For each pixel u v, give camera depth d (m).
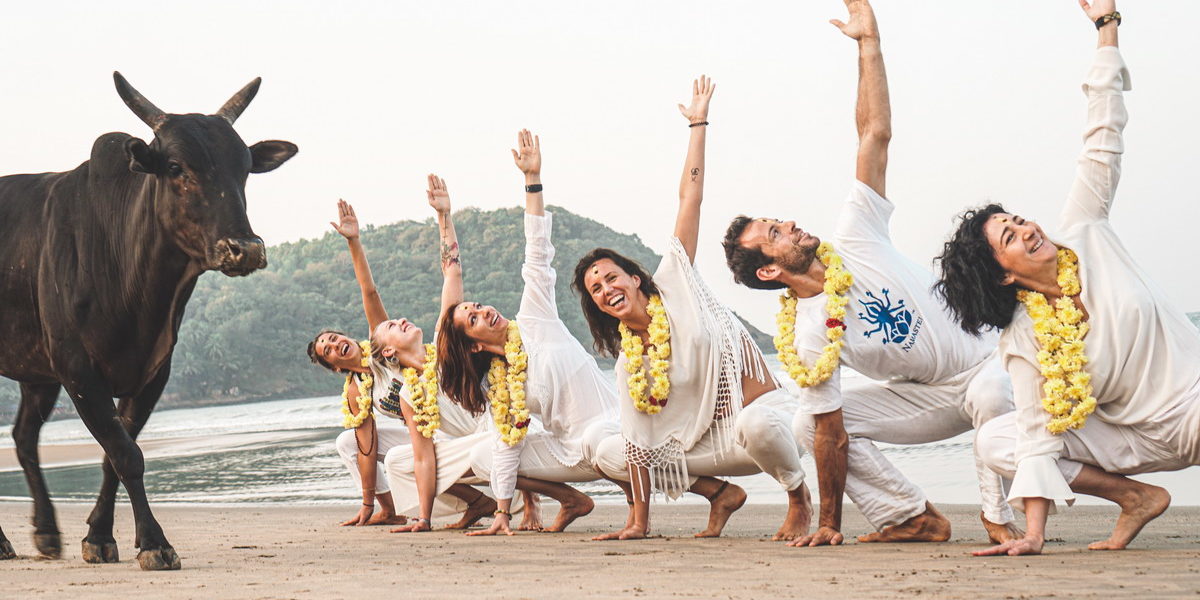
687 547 5.96
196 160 5.55
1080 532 6.46
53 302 5.87
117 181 5.88
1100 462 5.12
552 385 7.30
